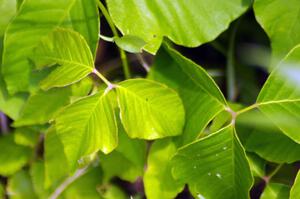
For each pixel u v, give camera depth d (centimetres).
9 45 57
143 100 56
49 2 56
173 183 60
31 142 65
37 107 60
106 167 62
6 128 67
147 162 60
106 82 55
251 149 59
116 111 58
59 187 64
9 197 66
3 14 58
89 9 56
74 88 60
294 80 54
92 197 65
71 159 56
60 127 55
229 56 66
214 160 56
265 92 55
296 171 61
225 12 58
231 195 57
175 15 57
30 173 65
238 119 59
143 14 57
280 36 57
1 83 60
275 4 57
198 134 57
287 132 55
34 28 57
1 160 65
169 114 57
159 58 61
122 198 65
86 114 55
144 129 57
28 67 58
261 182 64
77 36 54
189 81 59
